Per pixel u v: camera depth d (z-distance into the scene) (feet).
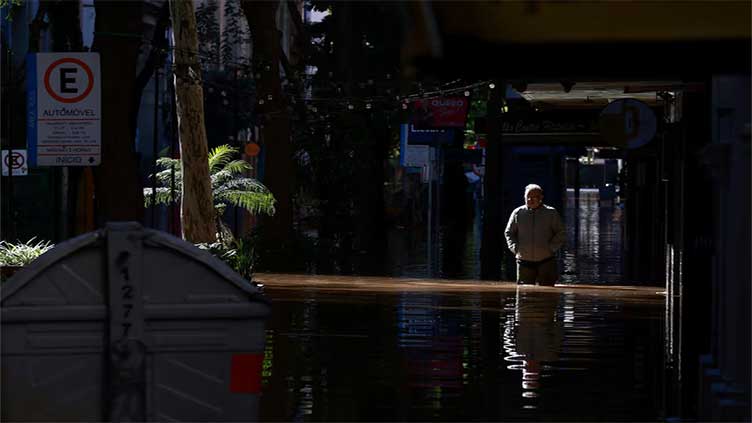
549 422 58.23
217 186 160.76
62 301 42.45
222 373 43.06
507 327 94.68
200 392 42.96
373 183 239.71
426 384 68.13
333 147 219.82
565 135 191.42
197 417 42.96
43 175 190.49
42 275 42.42
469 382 68.95
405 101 151.84
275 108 176.86
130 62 113.91
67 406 42.50
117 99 113.70
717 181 67.15
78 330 42.52
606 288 132.57
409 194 320.70
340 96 165.89
